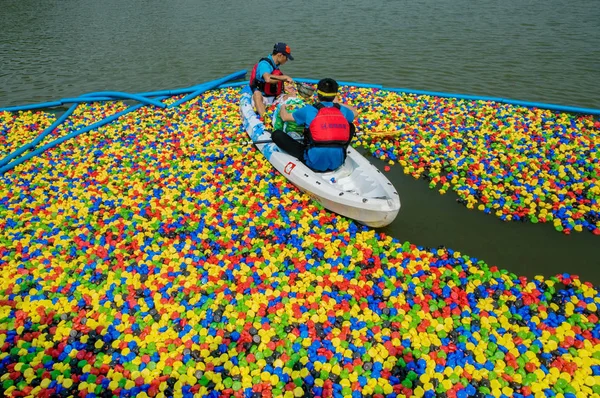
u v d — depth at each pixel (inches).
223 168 289.0
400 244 219.3
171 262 208.8
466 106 382.9
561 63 486.6
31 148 331.0
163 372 161.6
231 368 161.6
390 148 314.5
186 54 559.5
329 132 237.8
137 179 278.5
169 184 272.1
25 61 551.2
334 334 173.0
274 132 272.1
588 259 215.5
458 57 514.9
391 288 192.5
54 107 419.8
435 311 181.6
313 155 245.1
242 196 256.4
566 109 365.7
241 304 185.6
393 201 216.7
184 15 758.5
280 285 195.2
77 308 187.6
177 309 184.5
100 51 581.6
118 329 177.9
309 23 674.8
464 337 170.9
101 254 214.5
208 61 533.3
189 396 152.6
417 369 160.4
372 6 762.2
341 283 194.7
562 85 435.2
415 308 183.2
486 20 652.7
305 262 206.5
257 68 345.7
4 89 468.4
